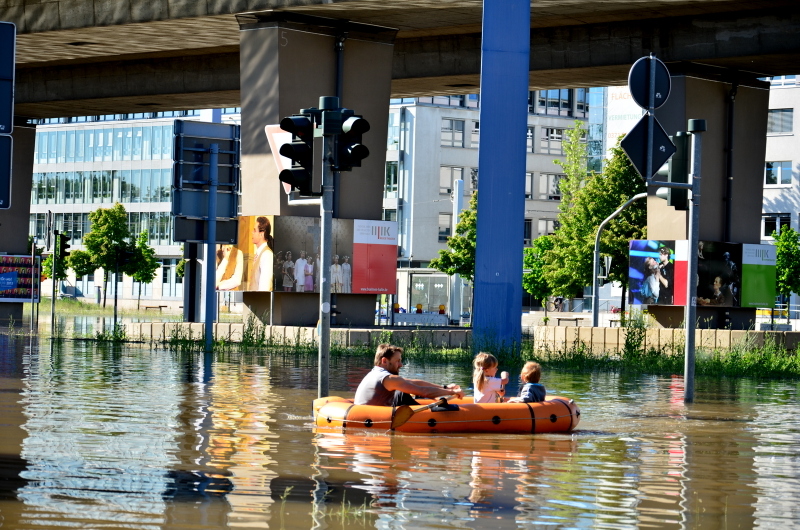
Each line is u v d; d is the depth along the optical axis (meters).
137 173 149.12
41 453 15.21
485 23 42.78
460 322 108.31
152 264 118.88
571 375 34.28
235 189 42.31
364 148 20.47
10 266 70.69
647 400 26.09
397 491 12.82
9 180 26.58
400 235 138.88
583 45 57.94
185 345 44.12
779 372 36.88
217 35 56.41
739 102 60.34
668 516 11.86
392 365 19.52
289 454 15.59
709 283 59.50
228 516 11.20
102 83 71.31
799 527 11.45
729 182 60.28
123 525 10.70
